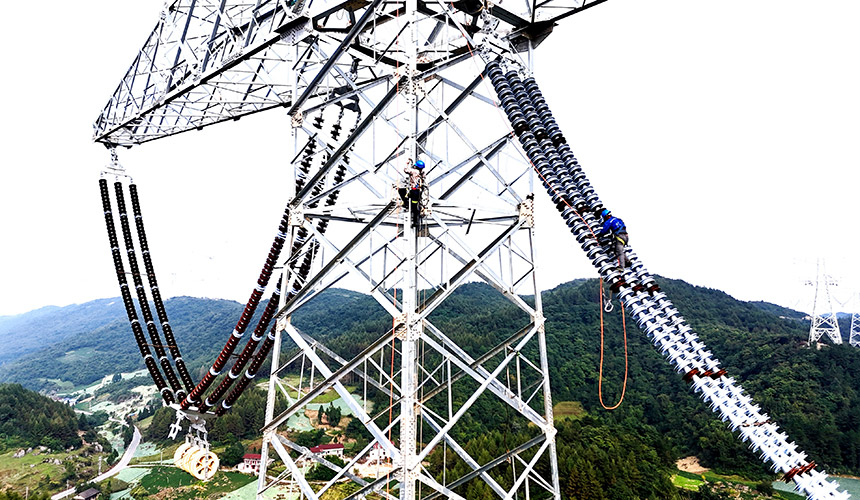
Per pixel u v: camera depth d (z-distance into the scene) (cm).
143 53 2492
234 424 11631
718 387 975
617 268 1134
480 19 1645
